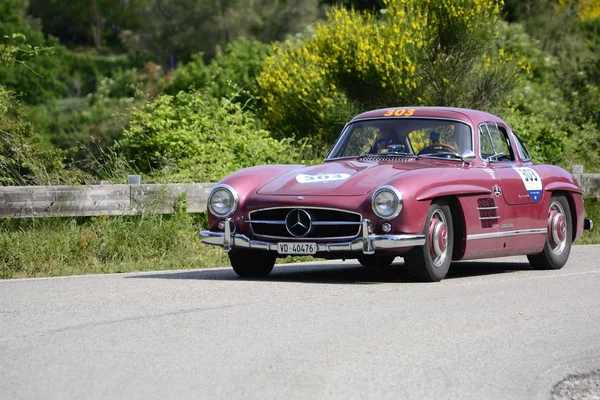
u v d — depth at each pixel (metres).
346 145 15.94
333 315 10.90
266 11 124.25
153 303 11.62
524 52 52.28
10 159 19.86
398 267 17.34
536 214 16.23
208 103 27.45
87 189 17.94
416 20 32.75
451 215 14.38
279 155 26.52
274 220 13.95
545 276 15.44
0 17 99.94
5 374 7.89
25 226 17.67
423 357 8.84
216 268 16.77
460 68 33.34
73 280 14.16
